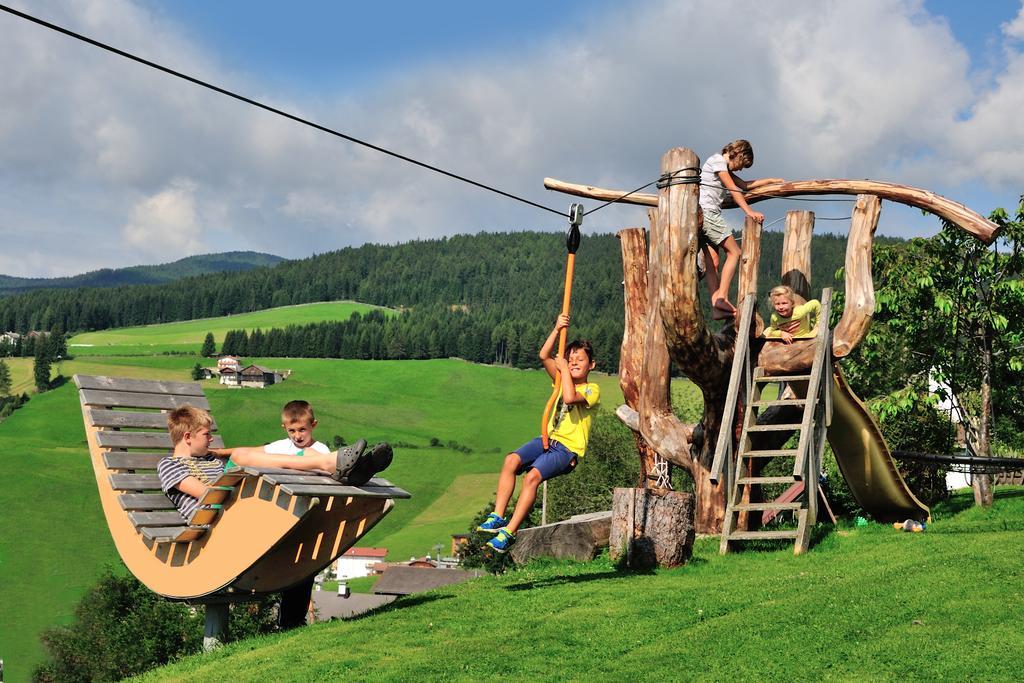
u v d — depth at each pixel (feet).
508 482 26.32
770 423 43.01
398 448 545.85
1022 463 49.11
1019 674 19.13
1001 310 58.65
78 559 332.80
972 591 26.08
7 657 245.24
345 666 21.80
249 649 25.38
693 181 39.01
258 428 589.32
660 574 32.58
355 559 378.94
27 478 415.64
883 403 61.62
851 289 41.04
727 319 42.27
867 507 46.91
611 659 21.62
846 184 42.06
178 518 29.58
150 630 158.20
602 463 182.60
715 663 20.86
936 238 62.03
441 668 21.06
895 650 21.07
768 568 33.14
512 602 28.12
